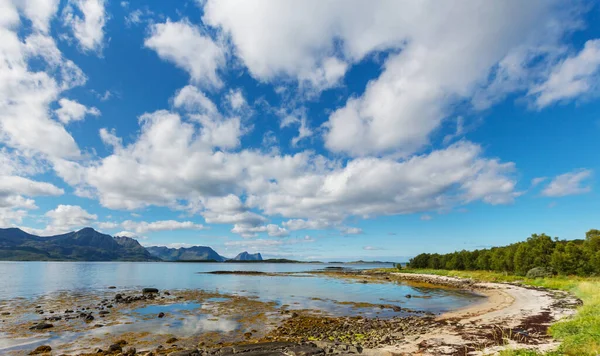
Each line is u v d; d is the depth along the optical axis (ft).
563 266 182.39
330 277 341.41
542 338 61.00
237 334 81.20
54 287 198.70
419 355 55.77
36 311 111.34
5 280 250.37
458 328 77.10
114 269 494.59
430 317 101.86
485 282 217.97
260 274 402.52
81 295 158.40
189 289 195.52
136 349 68.33
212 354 62.28
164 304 131.85
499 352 52.01
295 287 216.33
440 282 251.80
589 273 171.32
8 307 119.75
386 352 59.00
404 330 81.82
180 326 90.43
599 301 80.74
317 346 67.36
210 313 111.34
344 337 75.77
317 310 119.24
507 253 241.96
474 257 321.93
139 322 95.66
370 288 210.18
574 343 48.88
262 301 142.61
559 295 127.44
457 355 54.03
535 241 225.15
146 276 328.49
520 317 84.84
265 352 61.67
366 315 109.40
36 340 75.25
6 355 64.39
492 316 90.22
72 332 82.84
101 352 65.36
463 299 148.66
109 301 137.69
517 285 183.73
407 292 184.85
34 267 530.68
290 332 82.89
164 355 62.90
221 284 237.04
